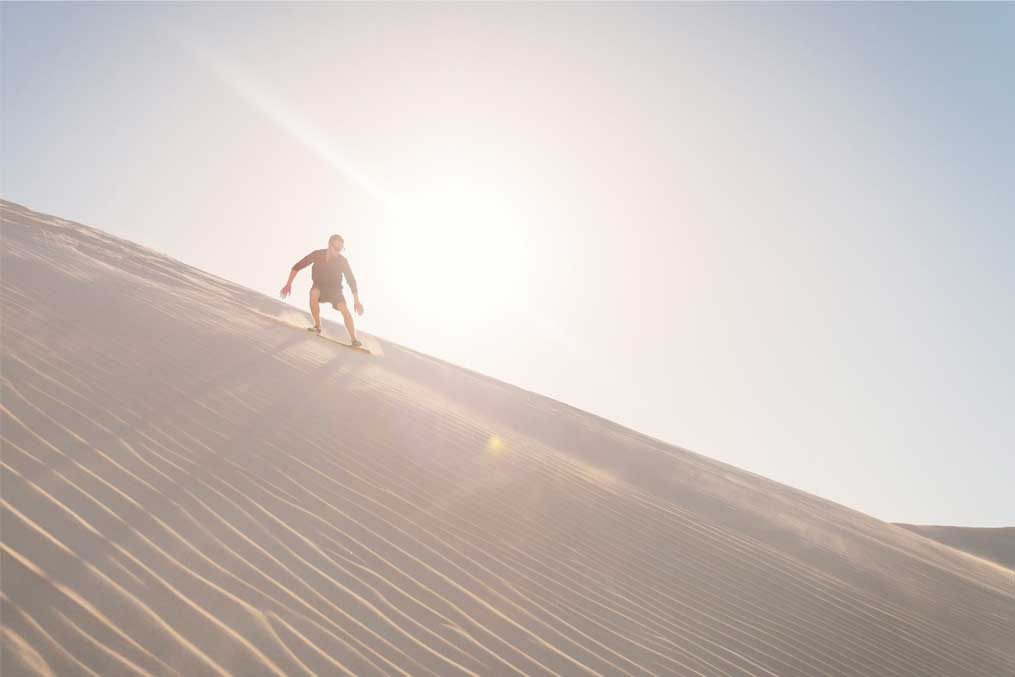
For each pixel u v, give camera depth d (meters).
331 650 3.17
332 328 15.21
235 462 4.73
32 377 4.86
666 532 7.02
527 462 7.64
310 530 4.20
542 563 5.05
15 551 3.04
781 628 5.58
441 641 3.58
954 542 31.78
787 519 10.95
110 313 7.18
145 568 3.26
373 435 6.37
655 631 4.64
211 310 9.45
